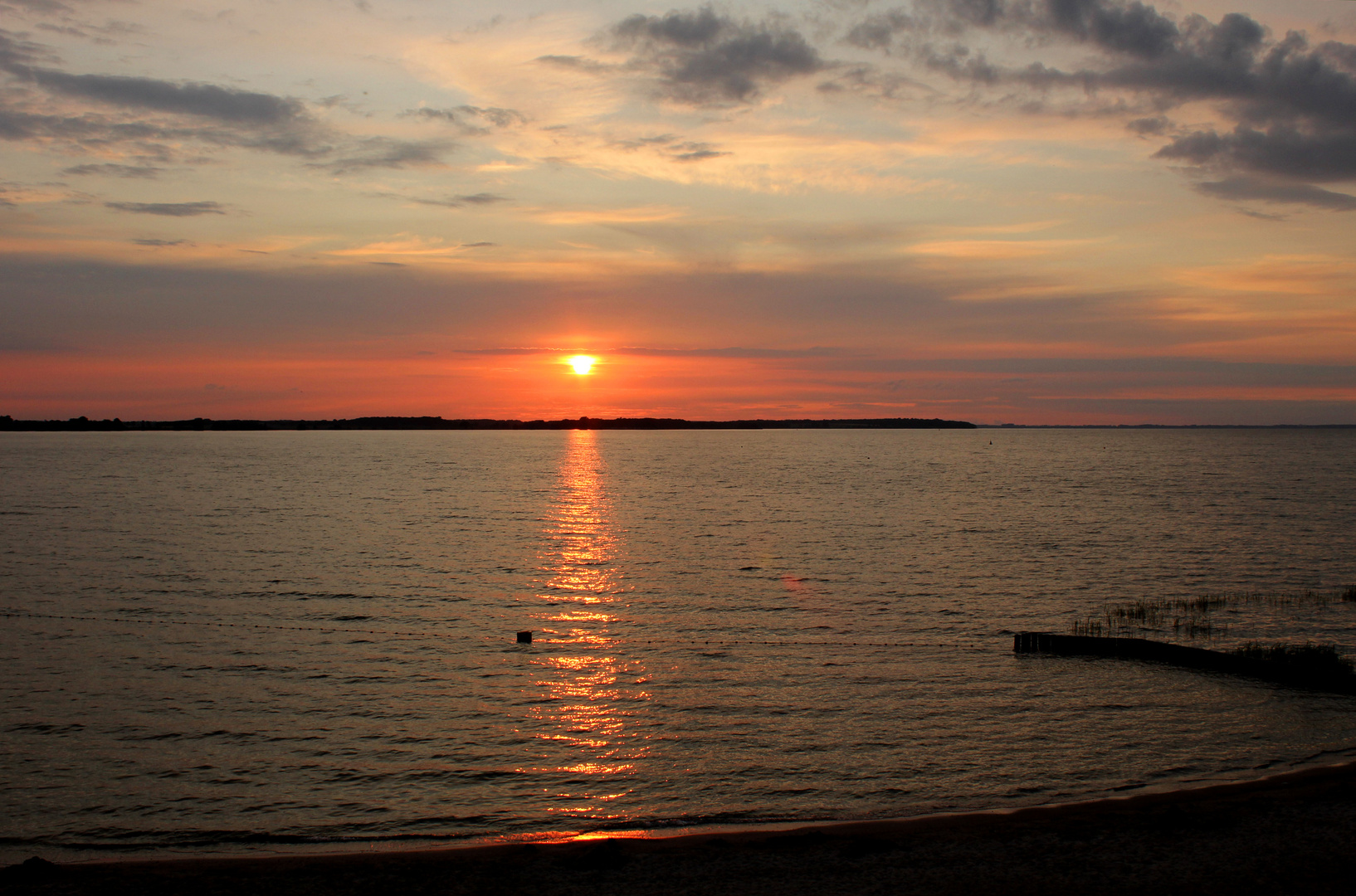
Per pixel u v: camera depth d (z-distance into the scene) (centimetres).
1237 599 4228
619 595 4553
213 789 2097
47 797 2050
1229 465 18725
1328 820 1689
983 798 1991
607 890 1453
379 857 1648
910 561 5656
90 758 2284
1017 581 4919
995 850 1596
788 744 2372
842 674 3045
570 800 2023
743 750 2334
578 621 3941
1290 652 3008
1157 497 10344
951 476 15050
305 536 6912
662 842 1692
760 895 1420
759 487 12656
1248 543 6406
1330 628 3691
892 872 1505
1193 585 4784
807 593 4581
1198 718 2550
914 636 3625
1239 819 1703
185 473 15788
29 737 2438
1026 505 9431
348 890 1470
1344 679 2814
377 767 2233
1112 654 3250
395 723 2562
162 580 4916
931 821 1819
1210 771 2142
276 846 1797
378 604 4303
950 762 2233
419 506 9569
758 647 3447
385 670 3111
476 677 3031
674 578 5059
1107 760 2230
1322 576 5069
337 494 11119
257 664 3189
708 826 1873
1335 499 9950
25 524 7519
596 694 2839
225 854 1761
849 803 1981
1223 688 2852
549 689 2881
